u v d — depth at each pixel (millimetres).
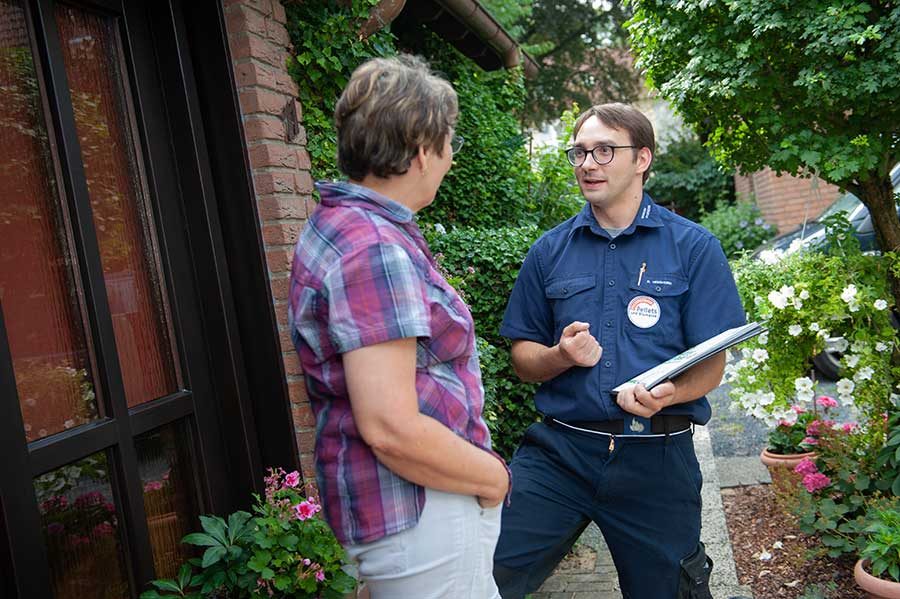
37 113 2033
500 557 2027
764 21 2842
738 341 1848
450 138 1379
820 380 5734
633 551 2047
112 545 2072
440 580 1316
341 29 3148
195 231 2521
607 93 17906
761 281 3686
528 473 2141
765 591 2875
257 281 2615
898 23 2742
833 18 2746
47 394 1951
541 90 17609
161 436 2318
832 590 2783
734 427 4316
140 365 2283
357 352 1184
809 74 2879
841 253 3461
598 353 2002
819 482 3061
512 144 6738
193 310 2506
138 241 2332
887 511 2584
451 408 1310
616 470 2014
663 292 2021
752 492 3848
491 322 4070
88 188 2166
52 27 2082
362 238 1233
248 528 2205
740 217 11609
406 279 1219
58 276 2037
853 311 3256
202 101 2590
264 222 2627
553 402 2125
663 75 3525
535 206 6980
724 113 3408
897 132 3166
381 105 1278
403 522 1273
